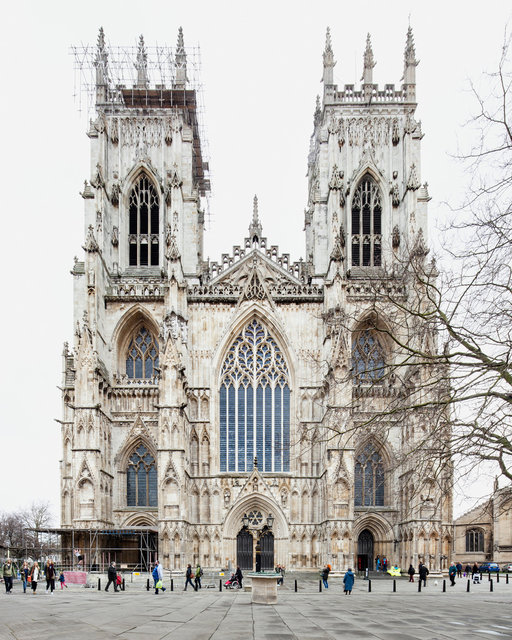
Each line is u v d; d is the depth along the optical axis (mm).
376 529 95875
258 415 100125
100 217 101438
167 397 92000
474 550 146000
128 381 100625
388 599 58969
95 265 96938
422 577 77875
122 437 99000
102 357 98625
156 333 103312
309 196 134375
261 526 95062
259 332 102312
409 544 90375
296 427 98562
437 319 33875
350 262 105250
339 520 88438
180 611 43781
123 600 54406
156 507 97125
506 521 141000
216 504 96188
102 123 105625
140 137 109625
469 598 60344
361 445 97000
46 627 32094
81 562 88125
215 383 100188
